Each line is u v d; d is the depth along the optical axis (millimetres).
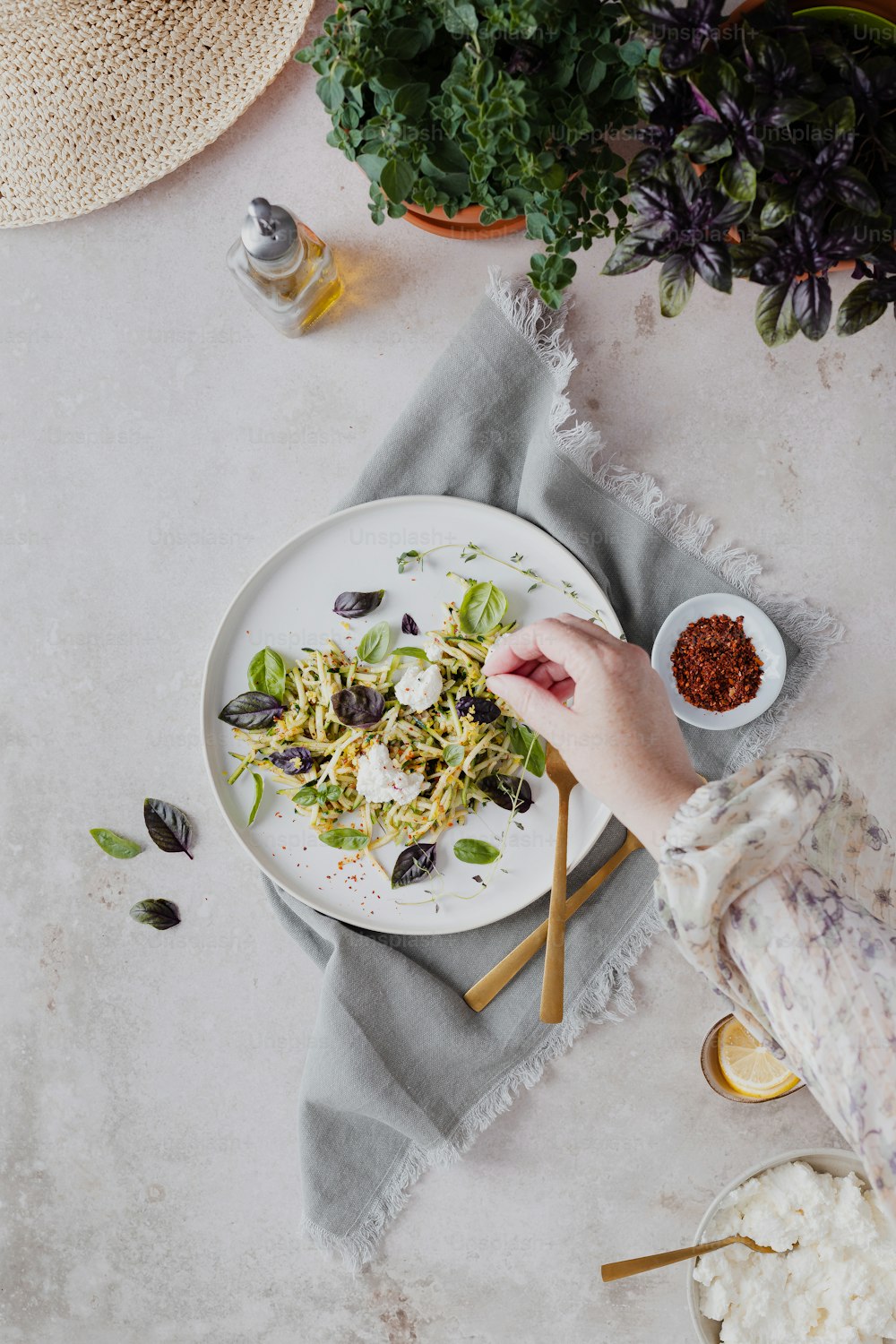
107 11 1188
